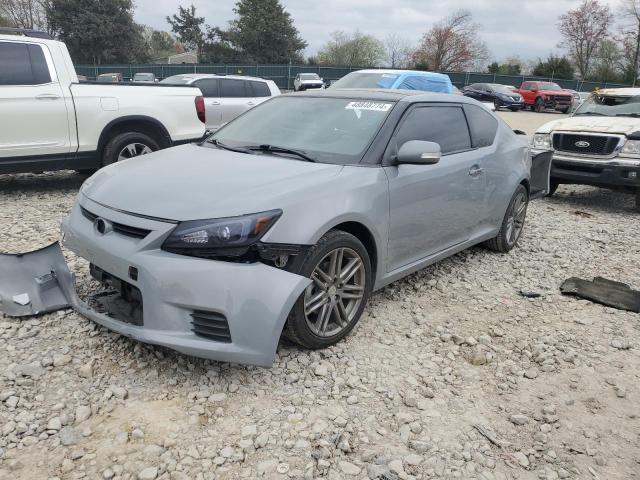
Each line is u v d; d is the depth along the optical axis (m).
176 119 7.86
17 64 6.64
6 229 5.63
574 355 3.75
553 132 8.73
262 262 3.03
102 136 7.25
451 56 60.16
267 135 4.26
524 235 6.68
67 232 3.57
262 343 2.93
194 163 3.74
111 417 2.80
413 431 2.85
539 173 6.59
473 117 5.05
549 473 2.65
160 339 2.90
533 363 3.65
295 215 3.14
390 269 4.00
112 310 3.34
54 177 8.64
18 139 6.66
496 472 2.62
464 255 5.70
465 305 4.47
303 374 3.26
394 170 3.86
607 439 2.92
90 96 7.11
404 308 4.31
